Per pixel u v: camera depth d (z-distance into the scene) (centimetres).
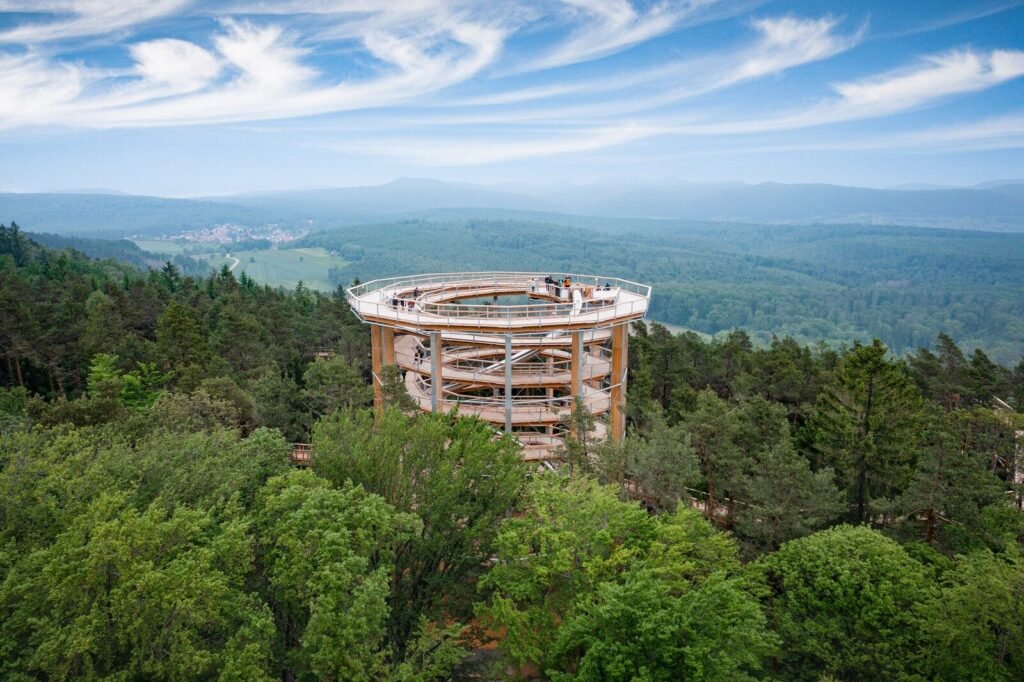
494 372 5256
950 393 7506
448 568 3072
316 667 2102
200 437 3186
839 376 5062
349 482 2692
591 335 5244
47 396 6844
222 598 2248
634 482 4000
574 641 2216
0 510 2527
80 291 10994
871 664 2508
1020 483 4278
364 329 8594
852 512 4603
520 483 3177
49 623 1989
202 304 10556
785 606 2784
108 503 2342
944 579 2936
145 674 2109
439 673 2412
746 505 4119
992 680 2323
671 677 2075
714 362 7281
